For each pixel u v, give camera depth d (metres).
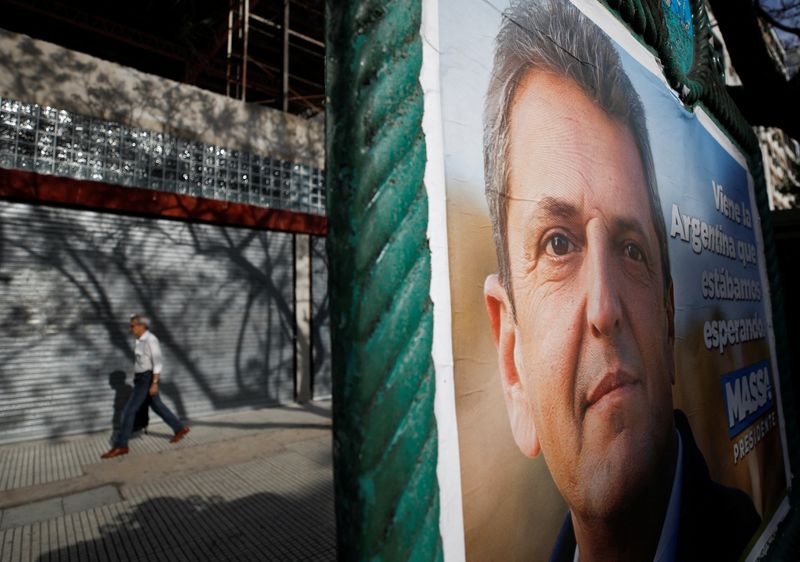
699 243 1.82
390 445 0.62
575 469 0.98
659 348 1.37
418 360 0.65
